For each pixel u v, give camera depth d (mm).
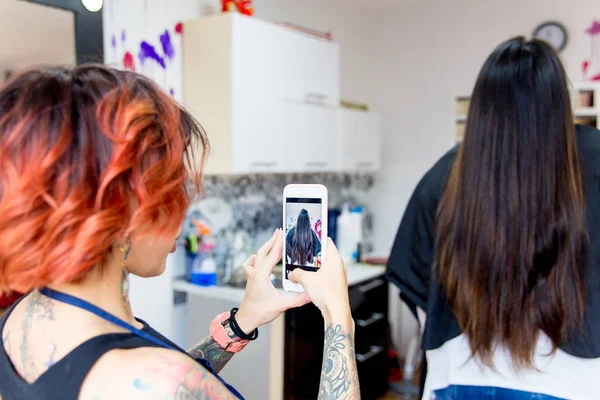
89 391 478
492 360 1095
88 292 545
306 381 2311
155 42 2182
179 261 2406
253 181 2805
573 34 3023
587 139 1091
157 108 545
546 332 1034
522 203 1002
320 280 719
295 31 2463
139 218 505
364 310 2727
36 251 468
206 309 2268
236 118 2156
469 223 1054
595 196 1026
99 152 494
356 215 3078
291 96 2459
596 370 1039
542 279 1014
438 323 1159
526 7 3152
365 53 3662
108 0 1988
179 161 543
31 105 497
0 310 1022
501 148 1013
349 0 3471
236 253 2533
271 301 803
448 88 3441
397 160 3674
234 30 2131
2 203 478
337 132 2840
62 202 475
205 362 688
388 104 3701
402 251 1298
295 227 854
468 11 3344
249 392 2152
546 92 990
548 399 1061
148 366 486
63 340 516
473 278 1060
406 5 3586
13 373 539
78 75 543
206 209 2521
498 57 1038
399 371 3199
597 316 1021
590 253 1013
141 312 2211
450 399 1151
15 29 1654
